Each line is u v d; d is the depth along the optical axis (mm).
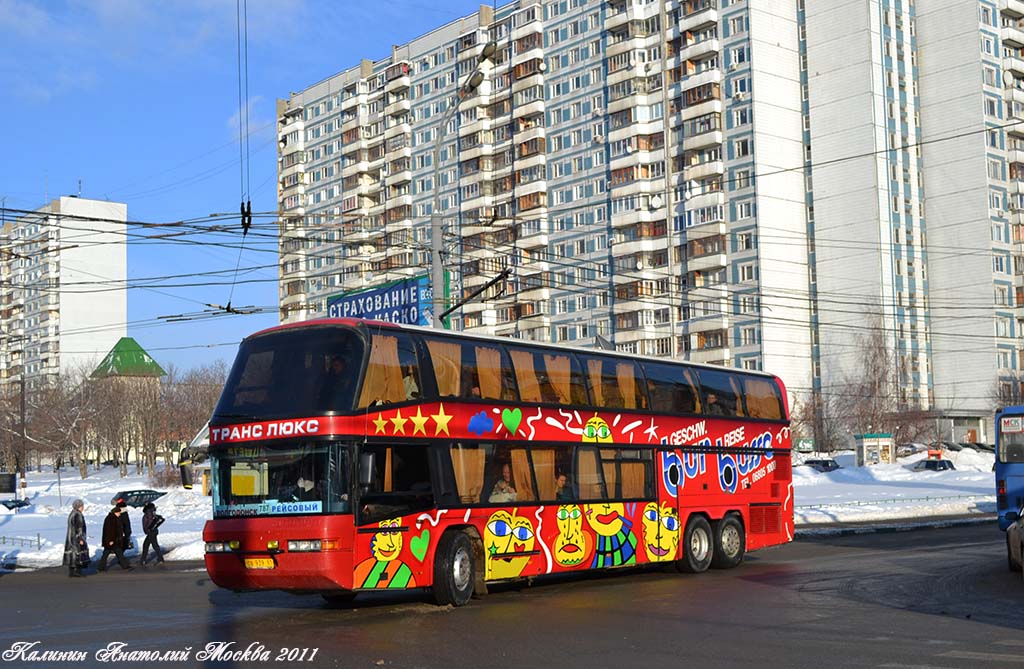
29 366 147375
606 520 20453
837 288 86875
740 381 24766
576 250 96375
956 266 88375
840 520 37938
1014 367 88188
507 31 102562
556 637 13547
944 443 84688
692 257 89250
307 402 16328
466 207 103625
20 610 18219
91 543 34125
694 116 89250
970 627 13586
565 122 98000
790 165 88188
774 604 16453
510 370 19172
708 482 23156
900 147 87625
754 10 87000
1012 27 91125
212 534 16688
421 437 17219
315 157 120188
